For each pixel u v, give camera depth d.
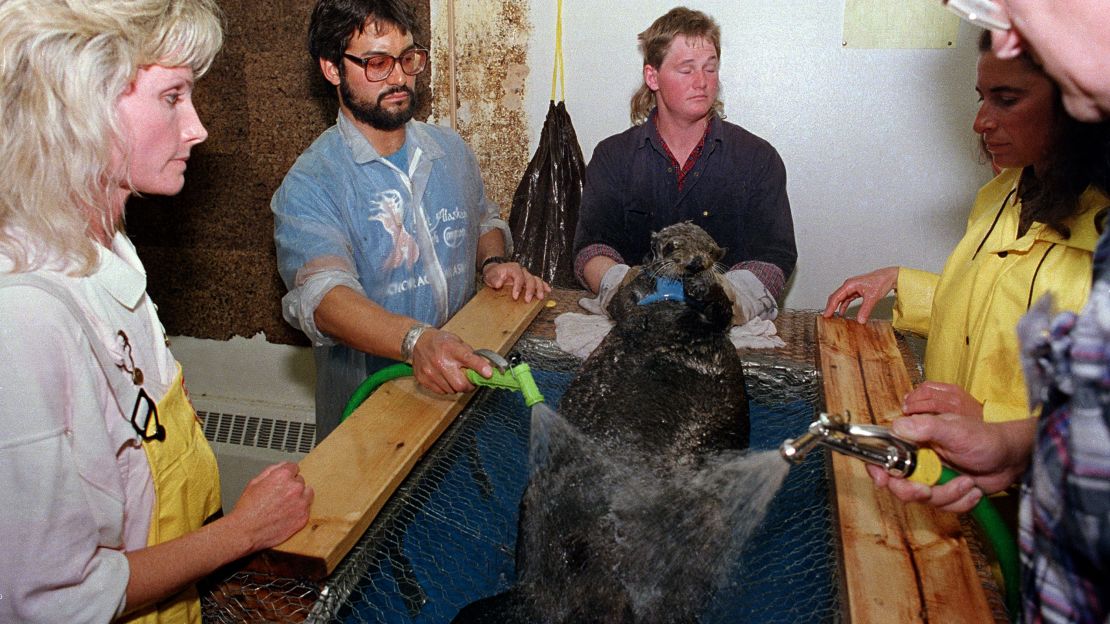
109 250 1.15
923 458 1.16
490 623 1.25
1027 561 0.78
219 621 1.25
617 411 1.67
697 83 2.54
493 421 1.78
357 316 1.85
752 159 2.68
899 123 2.95
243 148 3.32
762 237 2.70
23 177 0.97
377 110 2.10
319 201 2.13
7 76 0.93
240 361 3.66
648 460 1.55
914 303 2.10
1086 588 0.71
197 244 3.50
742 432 1.72
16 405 0.94
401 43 2.06
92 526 1.02
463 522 1.45
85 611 1.00
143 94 1.08
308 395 3.65
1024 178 1.55
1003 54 0.80
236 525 1.19
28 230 0.99
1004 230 1.60
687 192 2.72
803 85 2.99
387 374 1.83
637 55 3.07
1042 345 0.72
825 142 3.04
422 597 1.29
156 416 1.17
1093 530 0.67
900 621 1.09
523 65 3.19
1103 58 0.68
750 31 2.97
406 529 1.41
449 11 3.16
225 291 3.55
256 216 3.40
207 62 1.16
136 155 1.10
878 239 3.10
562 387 1.95
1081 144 1.17
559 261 3.08
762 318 2.31
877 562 1.21
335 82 2.13
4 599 0.97
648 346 1.89
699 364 1.84
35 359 0.95
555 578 1.34
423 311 2.36
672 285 2.12
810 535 1.41
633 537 1.40
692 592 1.30
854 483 1.42
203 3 1.12
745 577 1.34
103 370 1.07
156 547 1.11
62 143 0.97
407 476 1.52
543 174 3.09
